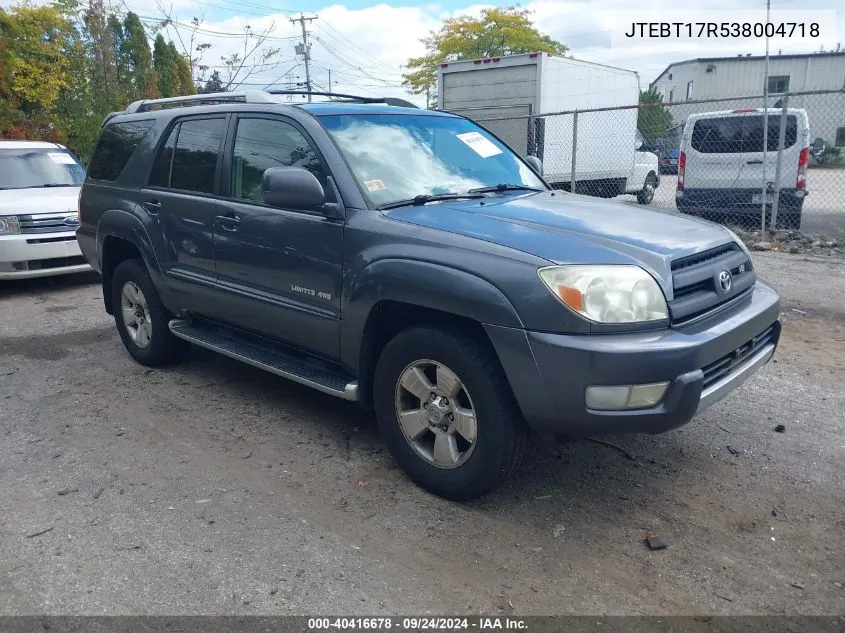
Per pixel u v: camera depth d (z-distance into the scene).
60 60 20.53
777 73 38.09
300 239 3.99
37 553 3.22
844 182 17.94
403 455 3.73
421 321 3.60
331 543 3.28
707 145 11.73
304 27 38.81
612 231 3.47
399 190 3.98
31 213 8.43
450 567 3.10
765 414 4.66
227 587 2.97
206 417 4.73
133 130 5.66
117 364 5.85
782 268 8.95
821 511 3.50
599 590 2.94
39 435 4.49
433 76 36.38
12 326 7.18
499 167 4.73
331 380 4.04
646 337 3.03
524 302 3.06
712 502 3.60
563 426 3.13
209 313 4.88
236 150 4.59
